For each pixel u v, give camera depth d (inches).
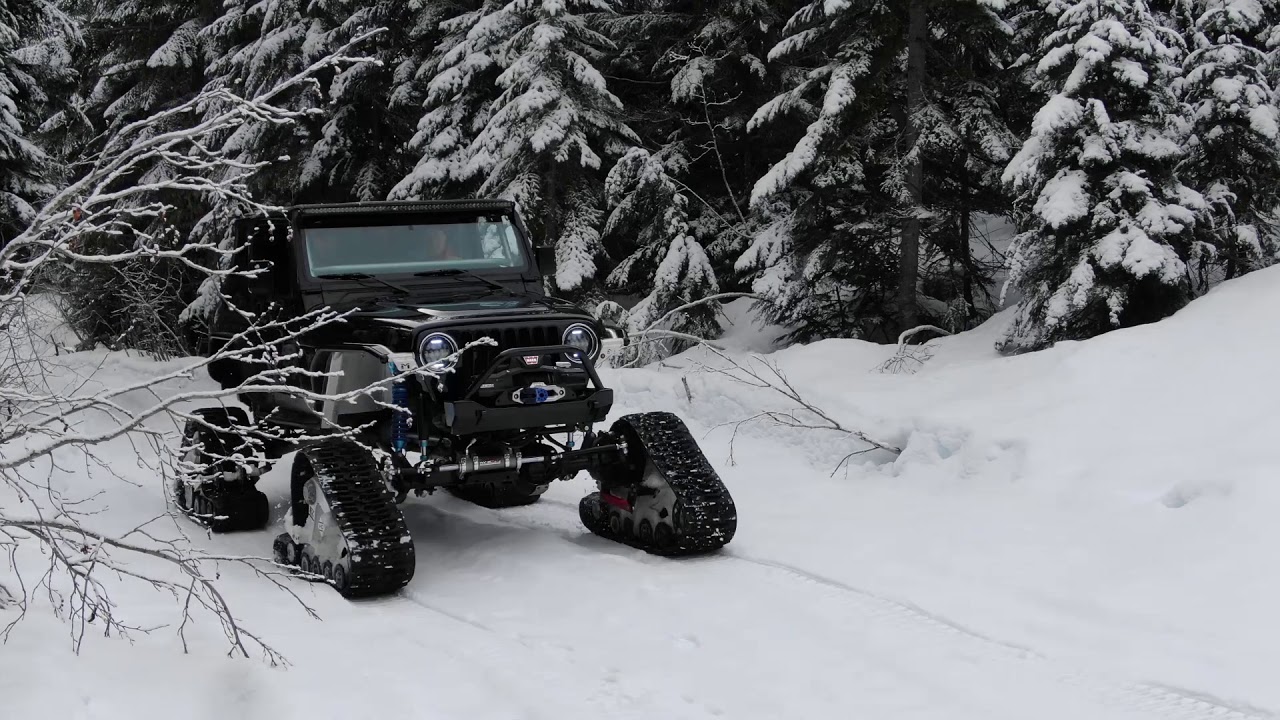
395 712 159.0
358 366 239.3
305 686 166.1
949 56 520.1
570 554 248.1
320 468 224.2
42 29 577.3
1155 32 399.2
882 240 522.3
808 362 440.5
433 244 273.7
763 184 482.0
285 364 266.8
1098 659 179.9
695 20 629.9
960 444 303.1
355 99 674.2
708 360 527.5
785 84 590.9
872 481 309.3
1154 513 240.7
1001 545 240.1
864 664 179.2
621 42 637.3
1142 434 279.6
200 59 761.0
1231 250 415.2
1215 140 422.0
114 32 821.2
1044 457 280.8
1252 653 177.5
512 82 554.9
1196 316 342.6
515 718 157.8
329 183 692.1
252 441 177.8
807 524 267.0
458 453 239.5
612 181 548.7
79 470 335.9
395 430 232.4
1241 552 214.2
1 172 537.6
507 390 224.2
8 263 167.0
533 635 193.6
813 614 203.2
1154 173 397.4
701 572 231.3
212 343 311.4
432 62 634.2
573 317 237.3
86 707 152.6
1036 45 500.7
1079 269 385.1
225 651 176.4
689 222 615.8
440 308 242.2
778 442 356.2
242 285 295.6
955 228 547.8
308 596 215.5
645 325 542.3
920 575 223.6
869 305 550.3
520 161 578.9
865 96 478.6
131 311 555.8
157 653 172.4
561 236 590.6
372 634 192.7
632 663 179.8
